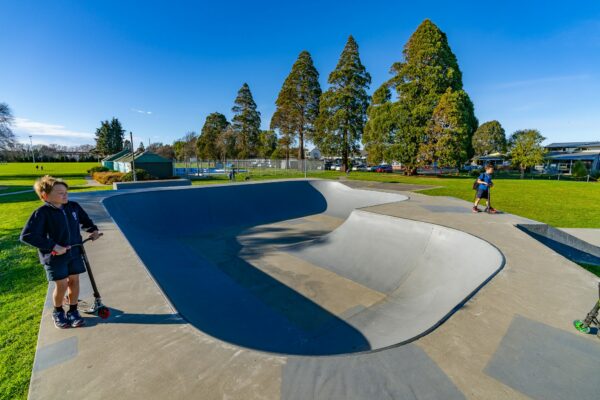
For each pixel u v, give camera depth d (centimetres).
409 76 2509
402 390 180
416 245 657
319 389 178
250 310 491
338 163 4472
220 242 938
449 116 2206
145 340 225
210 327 389
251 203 1338
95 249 446
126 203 1009
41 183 228
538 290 331
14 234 726
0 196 1462
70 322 242
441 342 232
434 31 2400
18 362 272
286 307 515
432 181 2067
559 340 239
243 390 176
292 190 1524
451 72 2353
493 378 194
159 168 2655
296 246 849
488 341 235
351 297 553
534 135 2905
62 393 174
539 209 1091
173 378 186
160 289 310
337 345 395
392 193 1276
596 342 237
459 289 454
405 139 2503
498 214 787
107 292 303
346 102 2972
